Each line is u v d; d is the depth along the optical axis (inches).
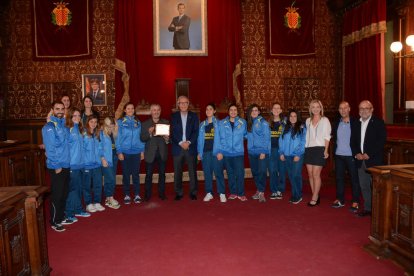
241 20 370.9
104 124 224.5
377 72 306.2
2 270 95.5
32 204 116.0
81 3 353.7
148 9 355.9
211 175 242.2
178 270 130.6
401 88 307.4
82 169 203.9
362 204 225.9
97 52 362.0
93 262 139.3
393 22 317.7
